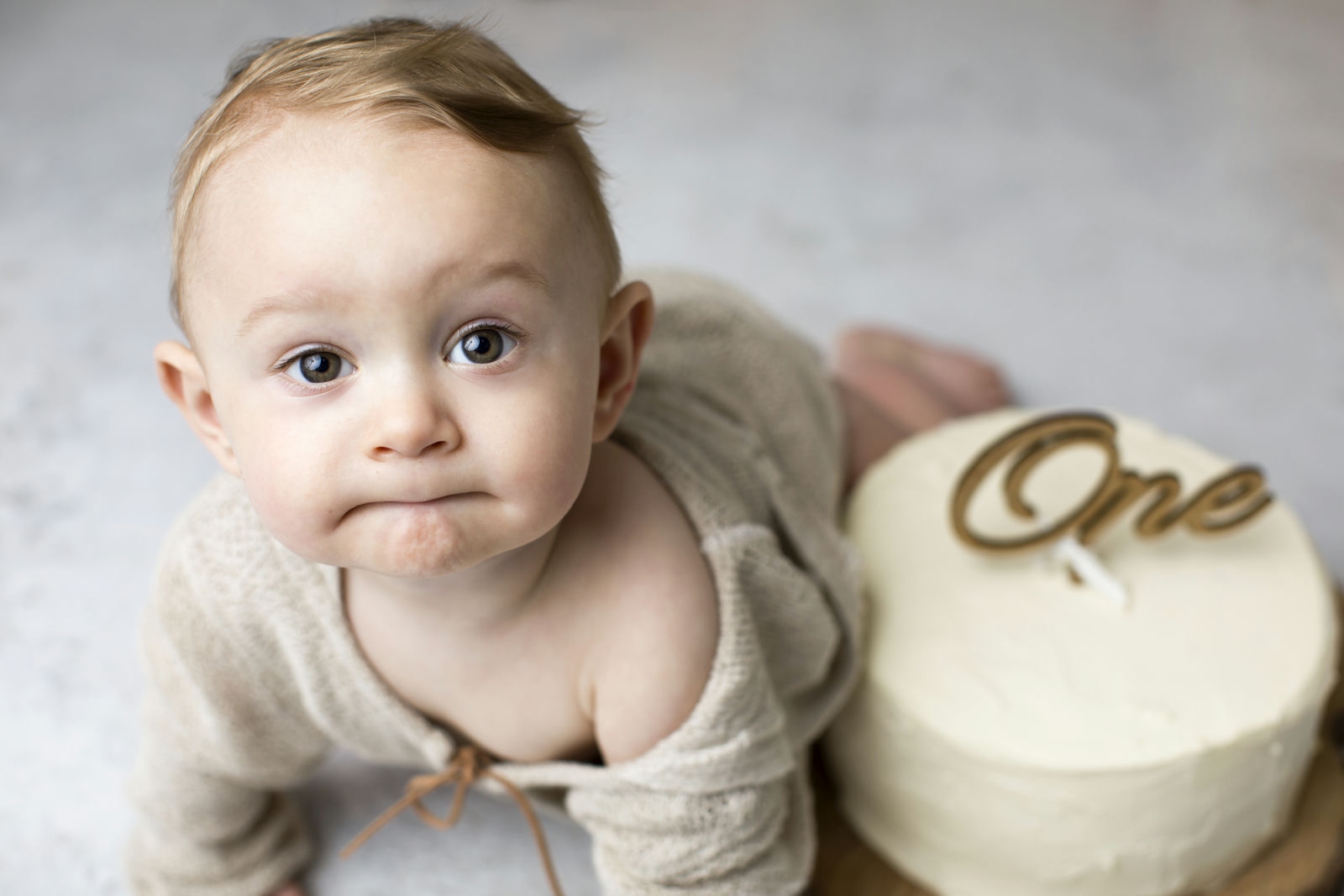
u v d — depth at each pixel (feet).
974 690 3.31
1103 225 6.25
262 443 2.19
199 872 3.59
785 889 3.11
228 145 2.18
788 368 3.71
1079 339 5.70
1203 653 3.35
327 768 4.10
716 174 6.54
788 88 7.07
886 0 7.74
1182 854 3.35
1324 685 3.35
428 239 2.06
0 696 4.33
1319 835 3.70
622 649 2.74
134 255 6.08
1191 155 6.60
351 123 2.13
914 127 6.84
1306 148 6.63
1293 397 5.41
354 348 2.12
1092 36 7.38
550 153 2.25
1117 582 3.47
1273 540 3.66
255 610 2.85
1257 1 7.57
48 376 5.51
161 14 7.47
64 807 4.03
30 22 7.46
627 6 7.65
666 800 2.84
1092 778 3.15
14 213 6.29
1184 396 5.43
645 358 3.28
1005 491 3.47
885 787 3.53
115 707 4.31
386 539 2.19
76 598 4.66
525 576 2.66
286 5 7.51
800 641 3.12
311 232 2.05
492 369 2.16
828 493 3.66
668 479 2.87
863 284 5.97
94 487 5.06
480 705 2.90
